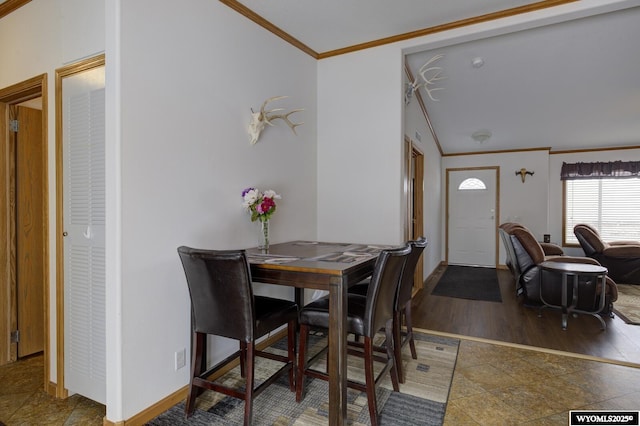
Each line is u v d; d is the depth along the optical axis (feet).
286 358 6.80
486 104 14.92
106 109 5.59
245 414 5.47
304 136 10.64
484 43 9.82
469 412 6.26
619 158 21.76
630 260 17.39
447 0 8.06
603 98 14.01
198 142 7.00
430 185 18.15
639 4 7.55
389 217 10.28
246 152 8.32
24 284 8.60
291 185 10.05
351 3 8.17
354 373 7.82
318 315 6.22
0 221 8.18
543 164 22.26
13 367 8.13
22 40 7.41
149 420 5.98
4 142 8.18
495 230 23.16
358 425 5.87
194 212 6.91
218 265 5.40
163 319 6.28
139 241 5.85
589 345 9.46
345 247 8.55
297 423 5.93
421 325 11.14
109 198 5.57
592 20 8.61
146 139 5.96
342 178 10.93
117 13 5.52
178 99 6.56
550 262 13.09
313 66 11.05
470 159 23.76
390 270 5.98
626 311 12.81
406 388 7.11
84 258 6.37
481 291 15.84
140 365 5.87
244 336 5.54
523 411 6.29
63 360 6.72
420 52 10.44
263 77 8.86
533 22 8.33
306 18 8.84
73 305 6.56
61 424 5.96
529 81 12.44
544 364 8.21
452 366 8.10
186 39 6.74
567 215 23.04
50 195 6.91
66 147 6.61
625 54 10.37
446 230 24.23
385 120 10.26
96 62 6.09
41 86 7.07
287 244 9.23
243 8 8.16
